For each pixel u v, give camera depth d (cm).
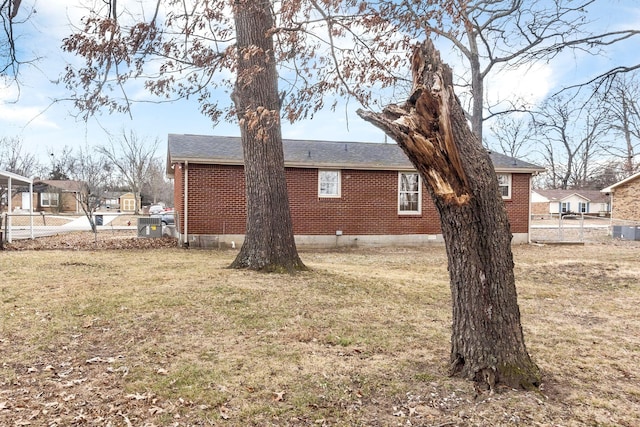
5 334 434
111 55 575
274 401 301
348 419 277
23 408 288
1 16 539
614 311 595
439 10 521
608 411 291
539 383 327
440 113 285
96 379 335
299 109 582
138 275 713
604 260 1080
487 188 309
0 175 1327
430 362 374
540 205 4650
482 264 320
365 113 300
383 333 456
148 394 309
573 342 450
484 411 284
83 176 3894
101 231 1872
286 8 521
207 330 449
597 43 838
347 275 745
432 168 298
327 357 384
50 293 588
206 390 316
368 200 1457
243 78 605
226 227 1309
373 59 562
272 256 739
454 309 340
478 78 1166
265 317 493
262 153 742
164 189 4784
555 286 776
